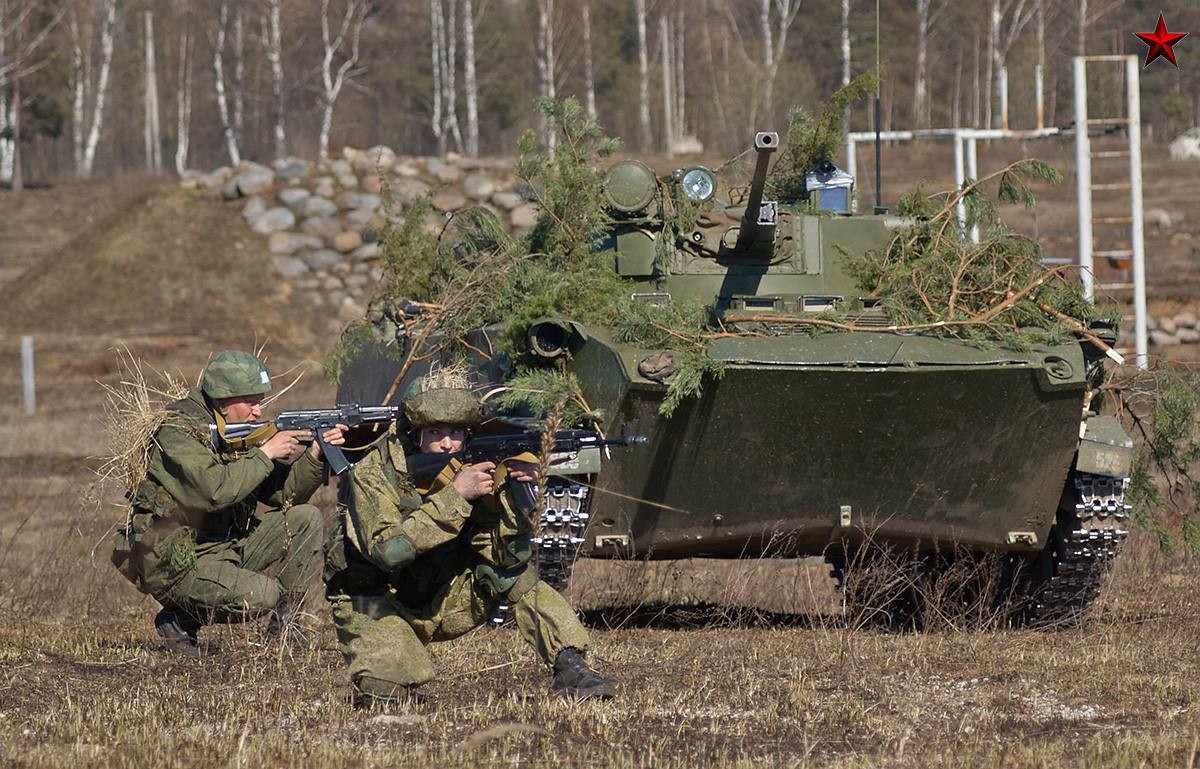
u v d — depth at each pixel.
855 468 23.94
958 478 24.28
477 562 17.70
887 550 26.00
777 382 22.88
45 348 88.56
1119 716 18.38
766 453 23.72
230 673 20.91
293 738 16.75
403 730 17.11
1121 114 135.12
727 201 31.36
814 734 17.34
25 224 141.62
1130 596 29.33
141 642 23.73
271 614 22.83
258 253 99.56
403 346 30.80
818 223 28.72
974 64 158.50
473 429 17.14
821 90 158.25
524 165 28.33
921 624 28.20
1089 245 54.53
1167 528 31.53
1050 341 24.45
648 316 24.22
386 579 17.62
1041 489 24.69
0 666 20.81
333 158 105.00
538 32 153.75
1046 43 150.00
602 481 24.20
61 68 172.50
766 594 30.61
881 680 20.52
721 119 138.38
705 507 24.39
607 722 17.31
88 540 36.44
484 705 18.25
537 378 23.89
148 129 189.00
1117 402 27.06
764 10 138.75
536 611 17.88
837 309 25.78
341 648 18.16
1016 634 25.16
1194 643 23.67
